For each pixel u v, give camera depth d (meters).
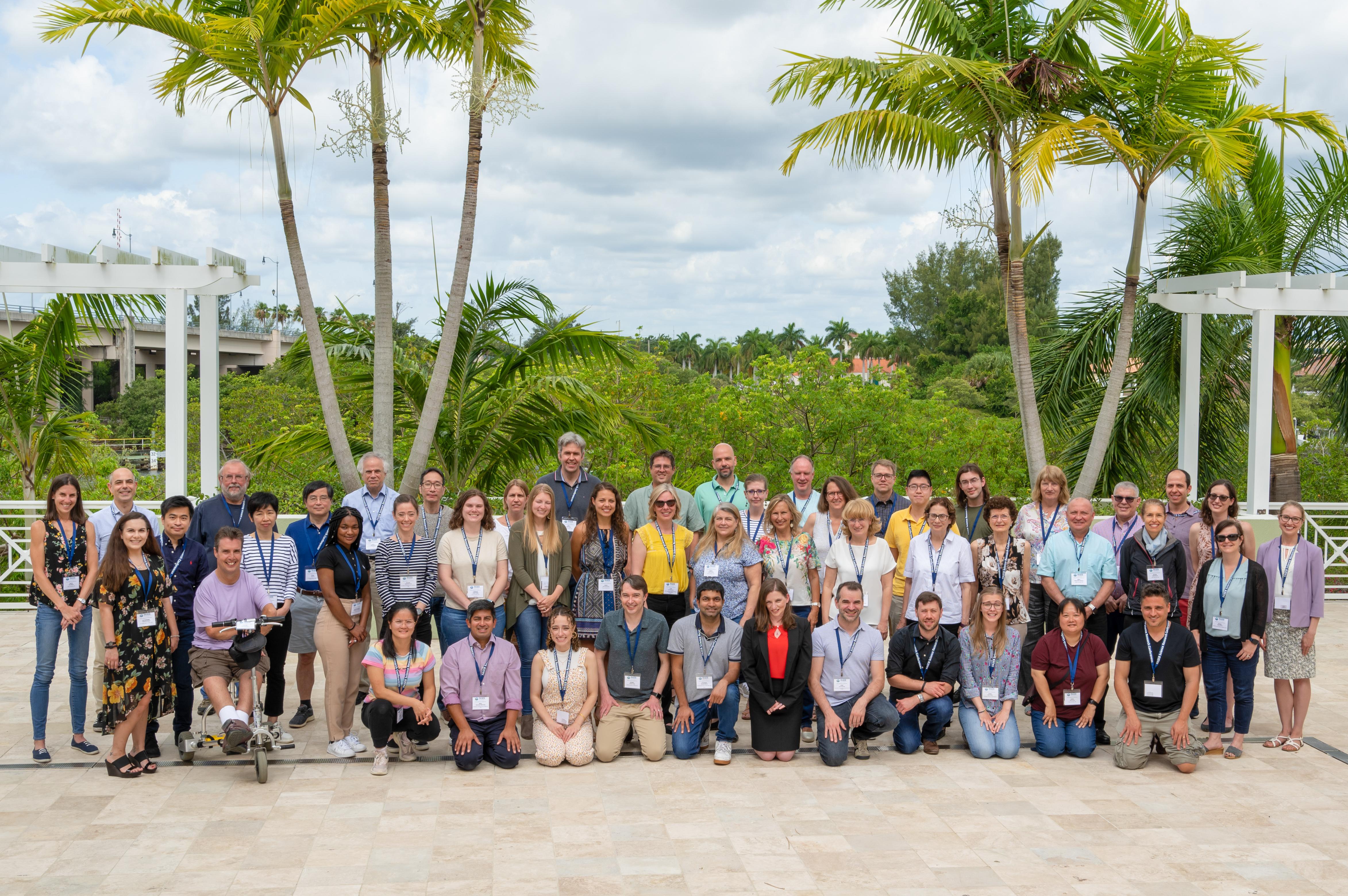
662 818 5.38
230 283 10.62
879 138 10.02
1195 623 6.80
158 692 6.00
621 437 12.73
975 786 5.97
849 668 6.52
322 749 6.60
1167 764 6.45
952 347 61.09
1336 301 11.79
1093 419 14.34
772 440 15.06
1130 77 9.90
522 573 6.86
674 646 6.46
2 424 13.16
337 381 10.45
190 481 17.02
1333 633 10.60
